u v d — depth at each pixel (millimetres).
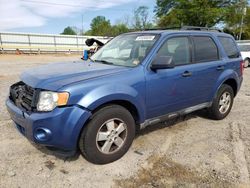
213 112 5016
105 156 3297
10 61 17969
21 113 3109
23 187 2836
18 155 3516
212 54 4746
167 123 4910
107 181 2988
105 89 3096
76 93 2930
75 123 2922
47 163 3338
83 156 3350
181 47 4152
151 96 3648
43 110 2930
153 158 3525
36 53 28797
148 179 3039
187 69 4109
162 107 3875
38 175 3066
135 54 3846
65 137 2936
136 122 3684
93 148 3168
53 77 3162
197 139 4195
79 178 3033
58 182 2945
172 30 4305
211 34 4852
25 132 3117
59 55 27312
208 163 3406
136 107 3465
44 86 2988
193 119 5195
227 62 4996
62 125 2896
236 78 5266
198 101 4539
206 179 3049
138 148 3812
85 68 3596
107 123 3248
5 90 7547
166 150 3771
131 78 3393
